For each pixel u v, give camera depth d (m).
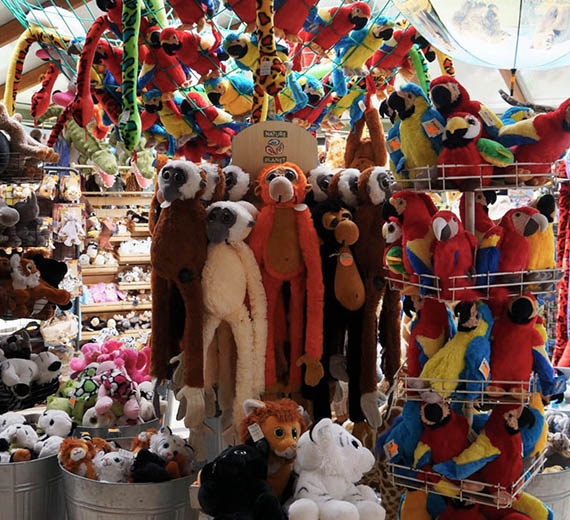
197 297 2.11
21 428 2.47
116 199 6.72
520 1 1.62
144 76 2.42
